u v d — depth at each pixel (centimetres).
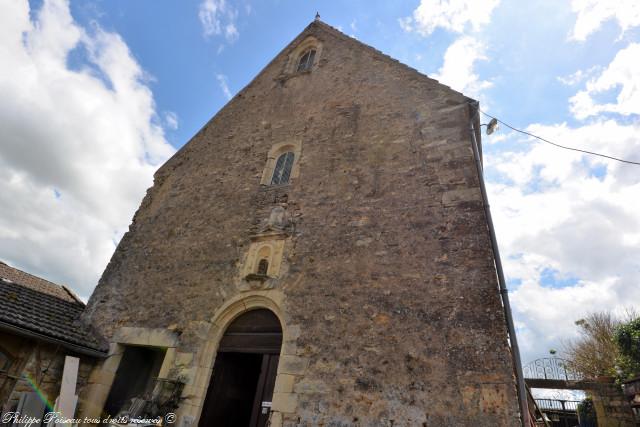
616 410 788
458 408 441
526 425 417
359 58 929
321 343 561
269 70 1094
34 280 1457
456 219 577
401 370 492
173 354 673
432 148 675
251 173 871
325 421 499
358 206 674
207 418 623
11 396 610
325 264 634
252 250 726
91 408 669
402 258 581
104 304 820
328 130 834
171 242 848
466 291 511
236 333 667
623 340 931
